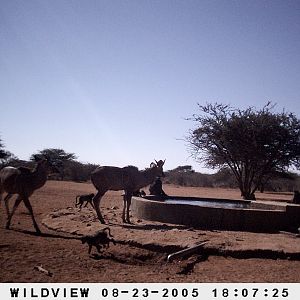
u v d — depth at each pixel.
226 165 33.59
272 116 31.94
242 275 8.99
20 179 12.61
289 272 9.30
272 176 37.59
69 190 33.03
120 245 11.20
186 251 10.41
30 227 13.66
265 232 14.27
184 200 21.66
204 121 32.81
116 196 30.19
